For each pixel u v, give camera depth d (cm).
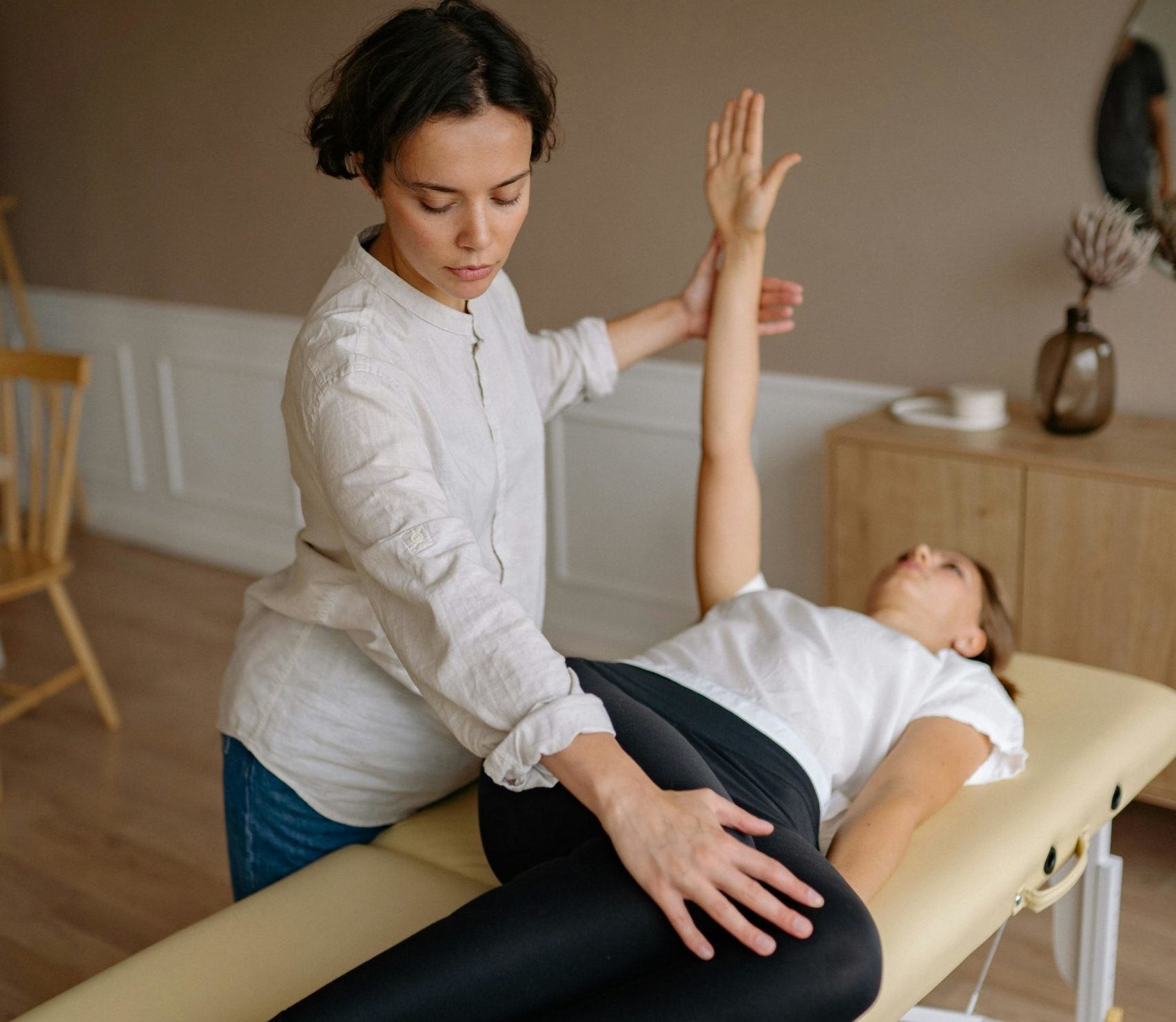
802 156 293
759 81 293
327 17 351
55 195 443
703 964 118
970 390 264
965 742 164
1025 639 253
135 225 424
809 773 158
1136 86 250
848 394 301
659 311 189
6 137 449
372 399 133
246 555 430
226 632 380
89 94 418
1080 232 244
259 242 392
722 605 187
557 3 314
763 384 314
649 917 122
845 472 266
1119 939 227
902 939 143
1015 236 272
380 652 150
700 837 116
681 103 303
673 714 161
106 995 142
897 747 164
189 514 445
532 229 335
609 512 343
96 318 447
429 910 155
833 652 171
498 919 123
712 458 192
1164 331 261
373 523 127
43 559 317
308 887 159
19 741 317
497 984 121
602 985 123
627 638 349
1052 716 190
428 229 126
